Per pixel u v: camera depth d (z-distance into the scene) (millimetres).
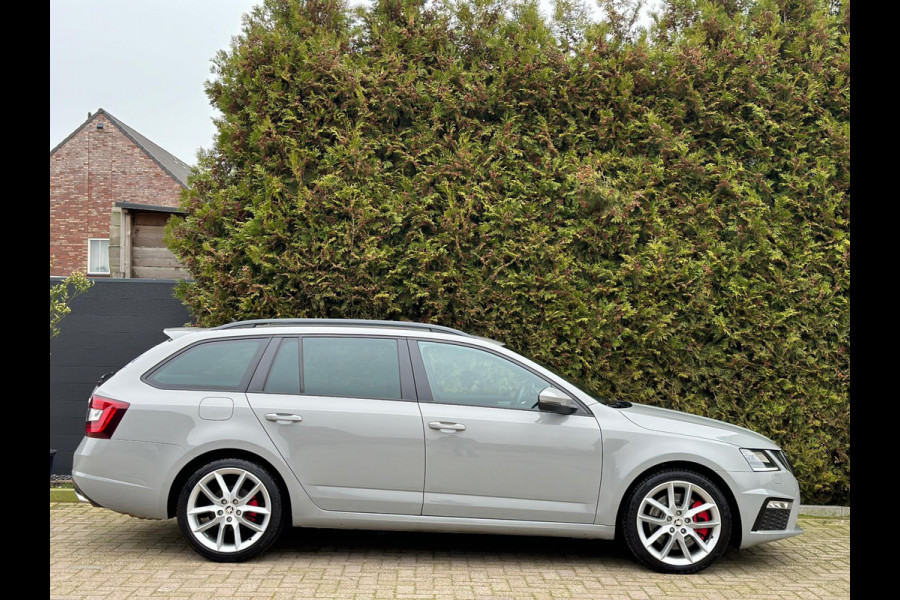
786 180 7773
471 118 7828
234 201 7465
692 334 7598
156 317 8156
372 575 5074
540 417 5367
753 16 8195
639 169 7660
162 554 5449
